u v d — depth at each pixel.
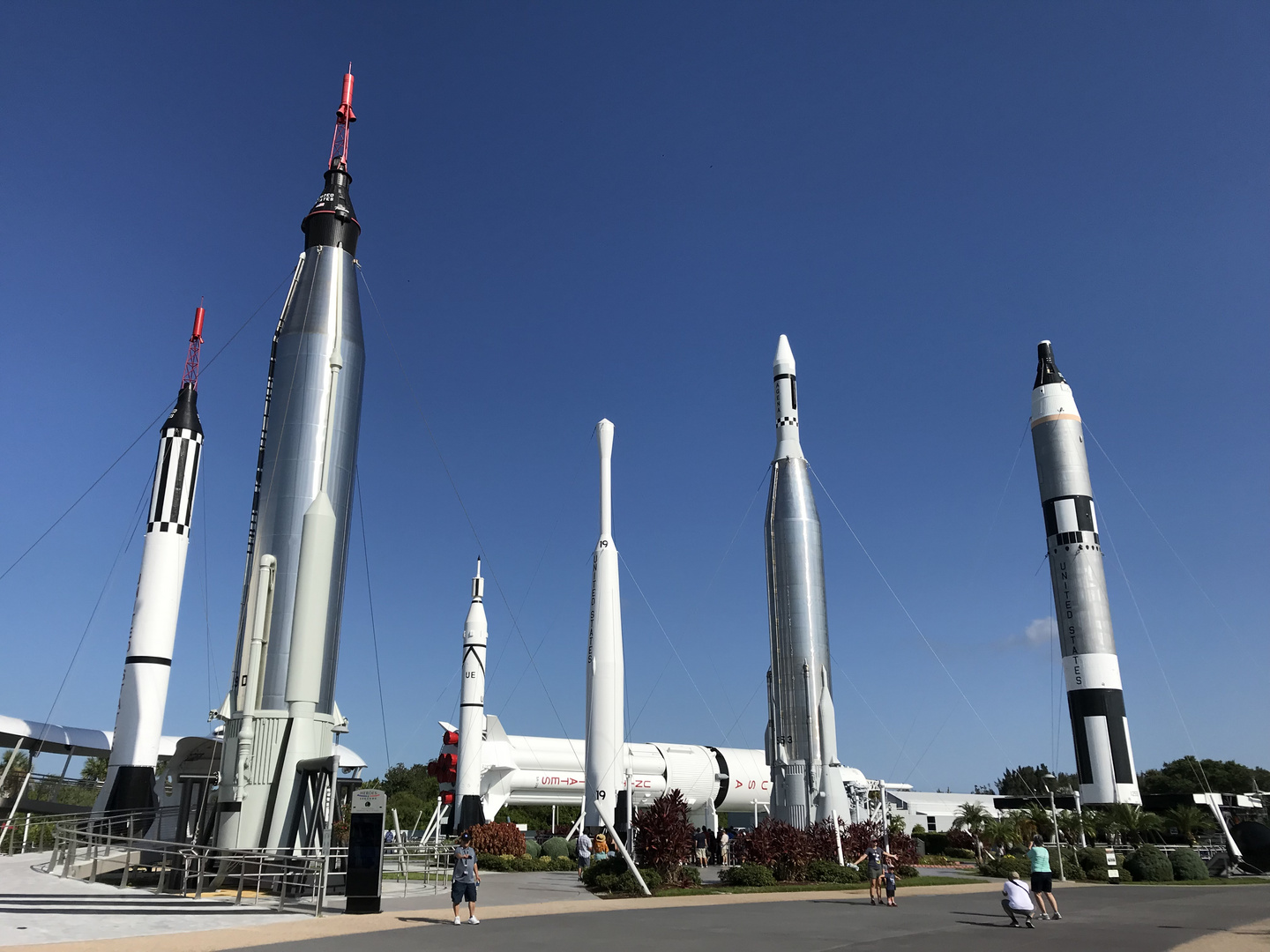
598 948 15.51
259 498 33.62
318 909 20.48
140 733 43.78
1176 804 59.34
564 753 55.97
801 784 43.53
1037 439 61.53
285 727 26.31
